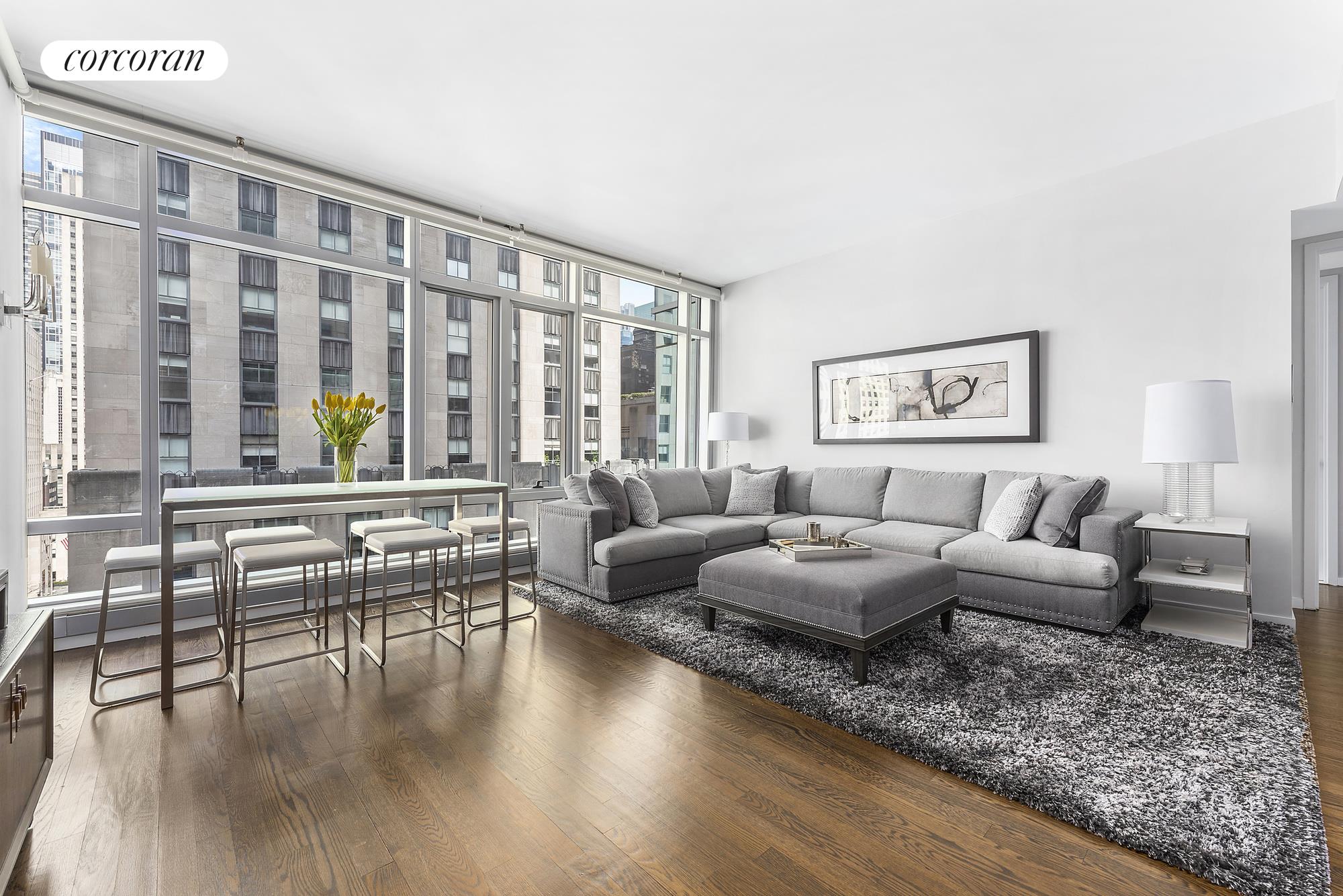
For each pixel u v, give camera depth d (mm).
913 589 2625
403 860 1411
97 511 2904
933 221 4469
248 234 3291
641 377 5641
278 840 1476
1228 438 2906
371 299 3811
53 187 2777
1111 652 2709
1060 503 3287
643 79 2682
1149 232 3512
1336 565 4086
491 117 2986
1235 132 3225
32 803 1456
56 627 2707
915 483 4305
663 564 3814
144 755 1868
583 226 4477
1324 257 4090
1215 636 2844
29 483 2738
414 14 2256
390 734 2020
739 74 2650
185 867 1380
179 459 3131
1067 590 3035
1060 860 1405
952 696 2254
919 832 1512
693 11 2260
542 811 1600
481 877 1354
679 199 4012
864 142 3279
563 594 3805
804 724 2102
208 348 3225
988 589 3312
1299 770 1738
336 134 3121
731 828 1529
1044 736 1944
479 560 4230
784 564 2803
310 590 3416
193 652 2742
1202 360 3350
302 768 1801
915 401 4586
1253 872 1320
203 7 2207
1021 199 4016
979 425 4230
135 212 2928
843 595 2414
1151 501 3535
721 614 3365
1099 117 3057
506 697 2316
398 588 3816
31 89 2559
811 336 5324
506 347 4477
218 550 2402
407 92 2762
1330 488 4102
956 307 4359
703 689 2410
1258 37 2430
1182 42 2465
